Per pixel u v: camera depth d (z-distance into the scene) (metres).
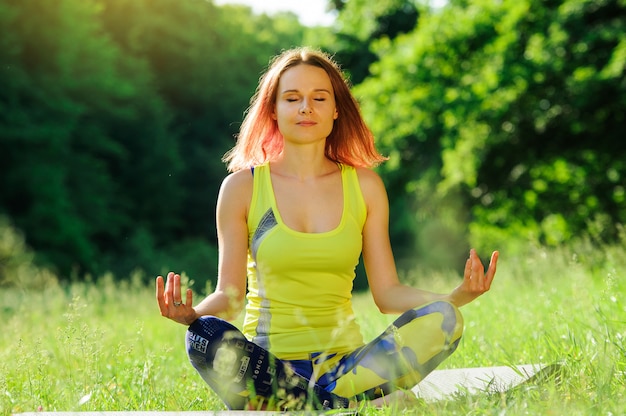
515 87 21.52
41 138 27.48
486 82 22.20
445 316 3.59
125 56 35.94
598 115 21.17
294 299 3.91
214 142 39.38
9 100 27.50
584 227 22.69
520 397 3.28
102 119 32.16
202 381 4.54
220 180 38.69
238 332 3.50
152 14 38.31
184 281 3.82
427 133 24.12
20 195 27.58
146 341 6.76
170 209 35.53
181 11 39.22
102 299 11.46
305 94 4.11
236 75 40.88
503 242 25.89
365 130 4.36
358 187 4.18
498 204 24.52
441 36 23.92
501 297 7.96
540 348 4.79
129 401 4.00
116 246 32.53
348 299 4.05
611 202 22.73
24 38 28.97
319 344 3.71
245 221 4.10
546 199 23.92
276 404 3.49
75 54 30.12
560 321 5.00
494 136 22.53
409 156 24.83
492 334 5.89
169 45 38.53
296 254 3.89
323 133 4.11
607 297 5.10
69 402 3.62
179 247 34.50
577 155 22.64
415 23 33.50
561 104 21.16
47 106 28.61
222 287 3.97
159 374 4.79
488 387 3.50
